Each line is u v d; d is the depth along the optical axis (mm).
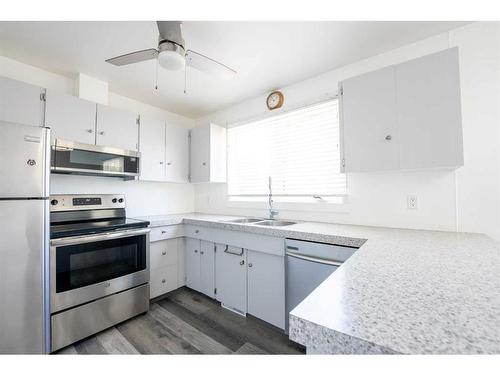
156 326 1888
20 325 1376
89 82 2207
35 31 1594
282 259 1755
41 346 1449
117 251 1932
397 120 1515
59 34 1625
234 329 1841
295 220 2303
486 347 364
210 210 3211
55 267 1567
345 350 411
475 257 923
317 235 1551
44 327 1464
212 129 2867
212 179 2832
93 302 1752
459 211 1568
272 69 2117
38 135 1444
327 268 1505
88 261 1753
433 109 1399
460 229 1563
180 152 2910
